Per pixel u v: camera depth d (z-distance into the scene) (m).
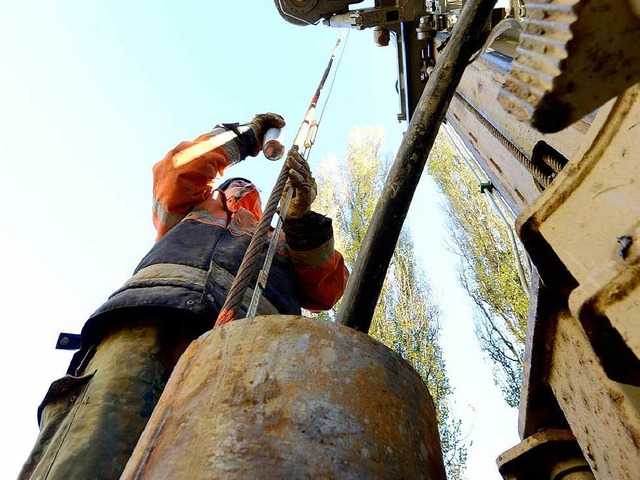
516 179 2.29
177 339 1.93
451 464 9.09
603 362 0.67
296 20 4.93
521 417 1.27
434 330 10.88
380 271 1.37
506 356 10.74
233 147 2.78
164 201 2.57
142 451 0.94
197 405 0.93
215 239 2.38
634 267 0.61
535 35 0.59
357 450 0.86
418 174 1.44
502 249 11.86
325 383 0.93
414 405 1.01
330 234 2.48
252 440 0.85
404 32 4.52
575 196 0.80
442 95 1.50
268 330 1.01
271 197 1.75
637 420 0.80
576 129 1.43
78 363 2.04
